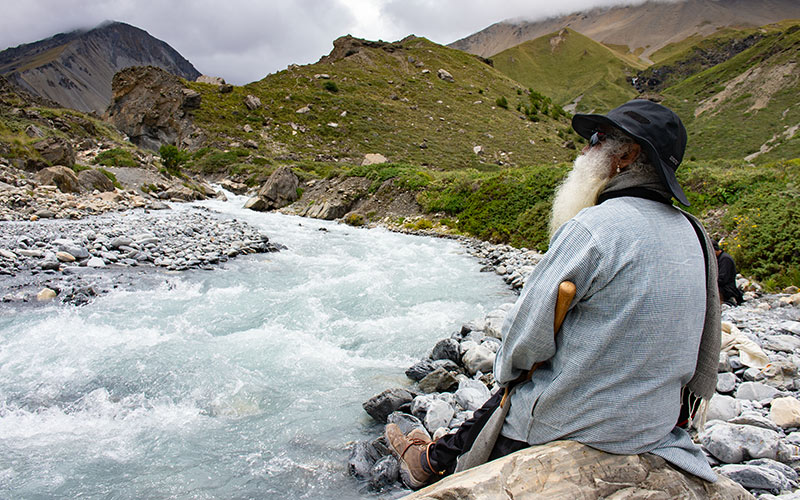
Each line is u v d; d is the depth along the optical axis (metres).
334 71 78.75
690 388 1.60
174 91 55.16
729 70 124.06
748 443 2.85
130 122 54.16
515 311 1.52
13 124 27.92
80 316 6.54
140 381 4.66
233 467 3.28
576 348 1.42
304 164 40.28
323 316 7.14
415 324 6.95
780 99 96.56
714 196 12.78
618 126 1.49
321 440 3.67
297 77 72.94
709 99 115.00
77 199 17.69
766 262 9.34
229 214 20.75
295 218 21.97
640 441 1.42
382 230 19.33
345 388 4.69
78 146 32.59
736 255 9.82
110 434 3.73
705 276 1.44
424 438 2.36
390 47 94.94
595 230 1.39
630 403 1.38
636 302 1.34
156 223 14.41
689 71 194.25
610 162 1.56
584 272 1.38
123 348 5.47
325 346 5.91
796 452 2.93
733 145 85.12
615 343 1.37
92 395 4.37
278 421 3.98
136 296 7.66
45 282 7.95
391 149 54.38
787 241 9.30
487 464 1.56
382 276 10.10
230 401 4.33
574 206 1.61
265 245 12.86
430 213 20.53
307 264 11.12
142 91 55.97
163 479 3.12
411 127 62.09
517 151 59.44
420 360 5.57
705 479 1.50
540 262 1.50
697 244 1.45
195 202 24.88
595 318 1.40
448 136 61.19
